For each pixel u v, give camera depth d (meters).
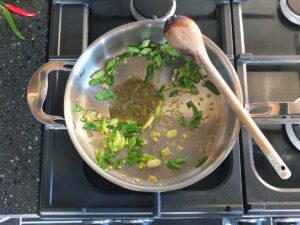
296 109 0.43
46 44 0.50
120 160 0.46
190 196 0.44
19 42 0.50
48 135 0.46
